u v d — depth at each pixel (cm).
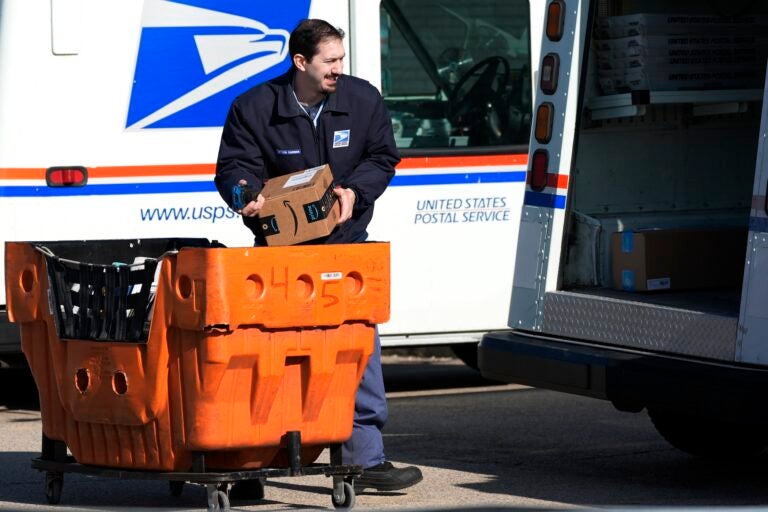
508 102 2562
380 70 2492
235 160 1619
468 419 2336
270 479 1803
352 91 1627
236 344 1437
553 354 1755
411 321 2497
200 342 1433
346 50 2486
